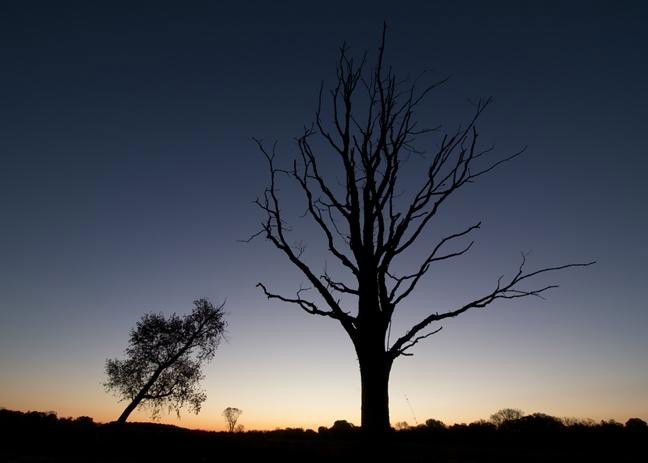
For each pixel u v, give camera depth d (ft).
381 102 40.32
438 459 74.02
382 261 36.42
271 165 40.16
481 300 33.99
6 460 56.29
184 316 115.96
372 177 38.24
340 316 34.99
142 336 111.96
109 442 69.15
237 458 63.57
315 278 35.94
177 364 111.86
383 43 41.34
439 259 35.99
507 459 76.95
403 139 39.19
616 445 92.12
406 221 37.04
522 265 34.55
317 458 63.98
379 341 33.78
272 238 37.93
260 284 36.76
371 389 32.32
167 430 80.02
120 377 109.29
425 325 33.96
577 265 33.04
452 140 39.01
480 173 37.52
